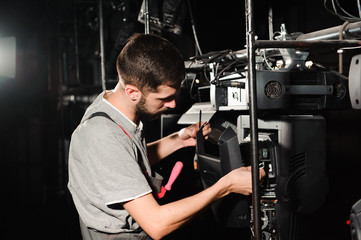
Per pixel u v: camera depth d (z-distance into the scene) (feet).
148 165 4.17
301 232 4.66
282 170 4.36
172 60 3.54
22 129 26.11
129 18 10.82
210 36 8.83
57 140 21.75
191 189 8.39
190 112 6.44
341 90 4.46
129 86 3.62
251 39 3.56
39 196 22.22
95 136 3.60
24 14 21.12
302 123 4.38
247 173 3.73
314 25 8.36
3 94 25.66
